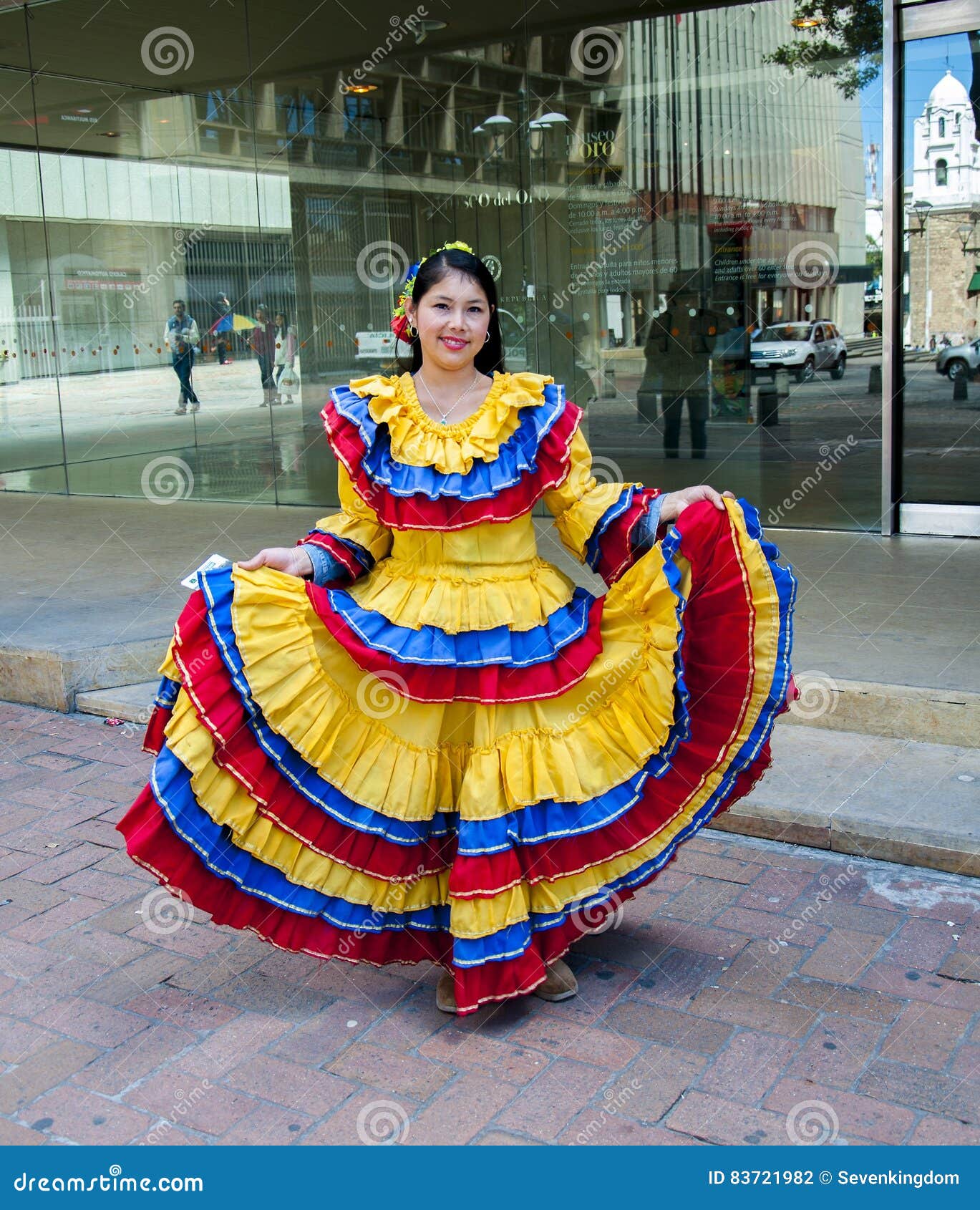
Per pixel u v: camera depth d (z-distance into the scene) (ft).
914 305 23.85
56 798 14.78
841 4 23.34
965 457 24.03
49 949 11.11
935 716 14.61
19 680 18.53
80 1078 9.06
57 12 30.66
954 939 10.90
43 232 33.32
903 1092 8.66
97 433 33.88
